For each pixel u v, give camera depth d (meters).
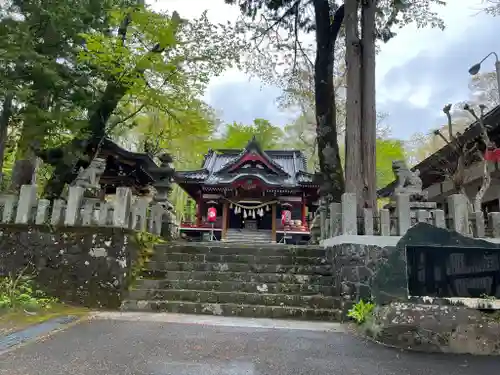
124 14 10.67
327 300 6.57
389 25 12.18
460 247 5.75
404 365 3.93
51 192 11.05
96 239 6.86
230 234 21.91
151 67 10.94
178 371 3.45
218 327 5.29
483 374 3.70
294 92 14.91
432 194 17.30
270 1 12.81
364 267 6.55
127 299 6.63
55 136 11.06
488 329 4.64
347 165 8.59
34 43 9.77
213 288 6.99
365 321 5.50
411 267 5.70
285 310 6.33
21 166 8.88
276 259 7.86
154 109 13.84
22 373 3.30
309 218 23.33
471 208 8.23
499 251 5.76
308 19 13.38
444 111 10.57
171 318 5.84
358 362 3.96
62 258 6.84
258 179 20.95
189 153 20.14
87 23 10.38
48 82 9.59
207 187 21.77
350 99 8.85
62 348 4.06
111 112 12.27
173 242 9.09
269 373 3.50
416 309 4.88
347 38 9.30
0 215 7.23
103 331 4.84
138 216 7.92
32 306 5.90
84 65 10.96
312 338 4.91
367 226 6.97
